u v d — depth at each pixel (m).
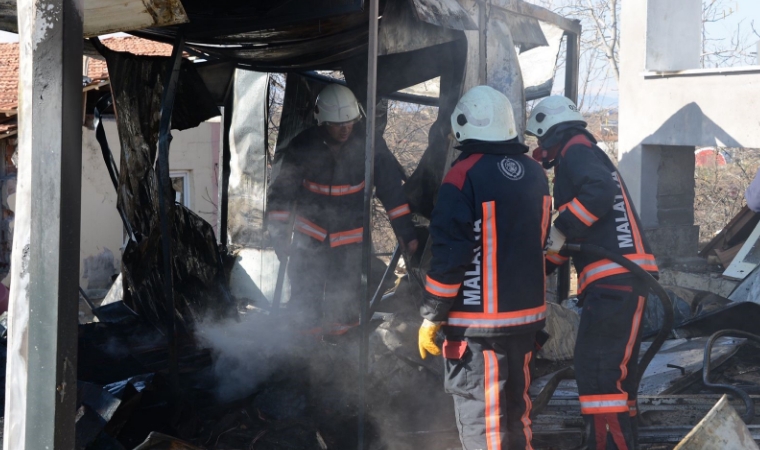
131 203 4.58
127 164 4.45
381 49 3.75
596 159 3.19
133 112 4.34
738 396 3.96
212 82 6.79
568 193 3.28
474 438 2.80
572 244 3.23
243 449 3.41
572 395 4.21
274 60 5.63
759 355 4.98
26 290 1.99
